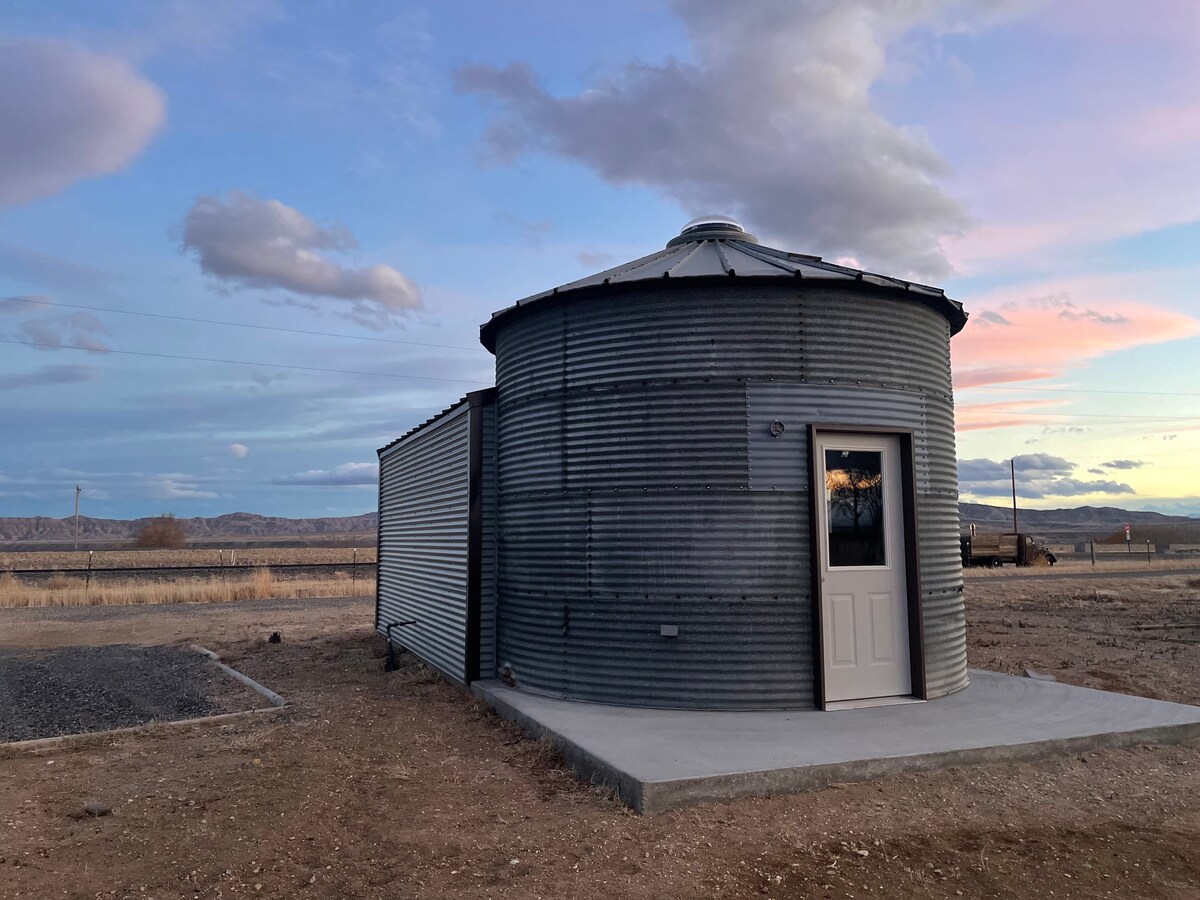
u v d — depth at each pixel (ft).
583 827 15.72
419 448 38.68
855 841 15.06
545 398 26.68
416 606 37.99
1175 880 13.69
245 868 14.10
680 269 25.57
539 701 24.77
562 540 25.79
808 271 24.98
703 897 12.85
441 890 13.15
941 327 27.58
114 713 28.94
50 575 104.22
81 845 15.10
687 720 21.94
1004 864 14.21
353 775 19.57
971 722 21.70
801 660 23.35
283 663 38.01
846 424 24.35
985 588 84.53
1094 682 31.42
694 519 23.75
